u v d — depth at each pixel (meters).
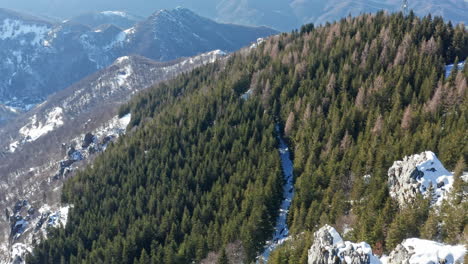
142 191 128.25
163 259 100.56
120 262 106.69
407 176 86.12
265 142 131.50
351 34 185.25
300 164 119.81
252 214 99.56
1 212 196.00
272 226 105.69
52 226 131.38
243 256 95.94
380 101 132.25
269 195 106.88
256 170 120.25
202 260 98.69
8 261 138.88
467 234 67.75
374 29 177.75
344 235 87.06
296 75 159.62
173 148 144.62
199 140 142.25
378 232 80.31
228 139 138.62
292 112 137.00
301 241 85.50
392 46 157.38
